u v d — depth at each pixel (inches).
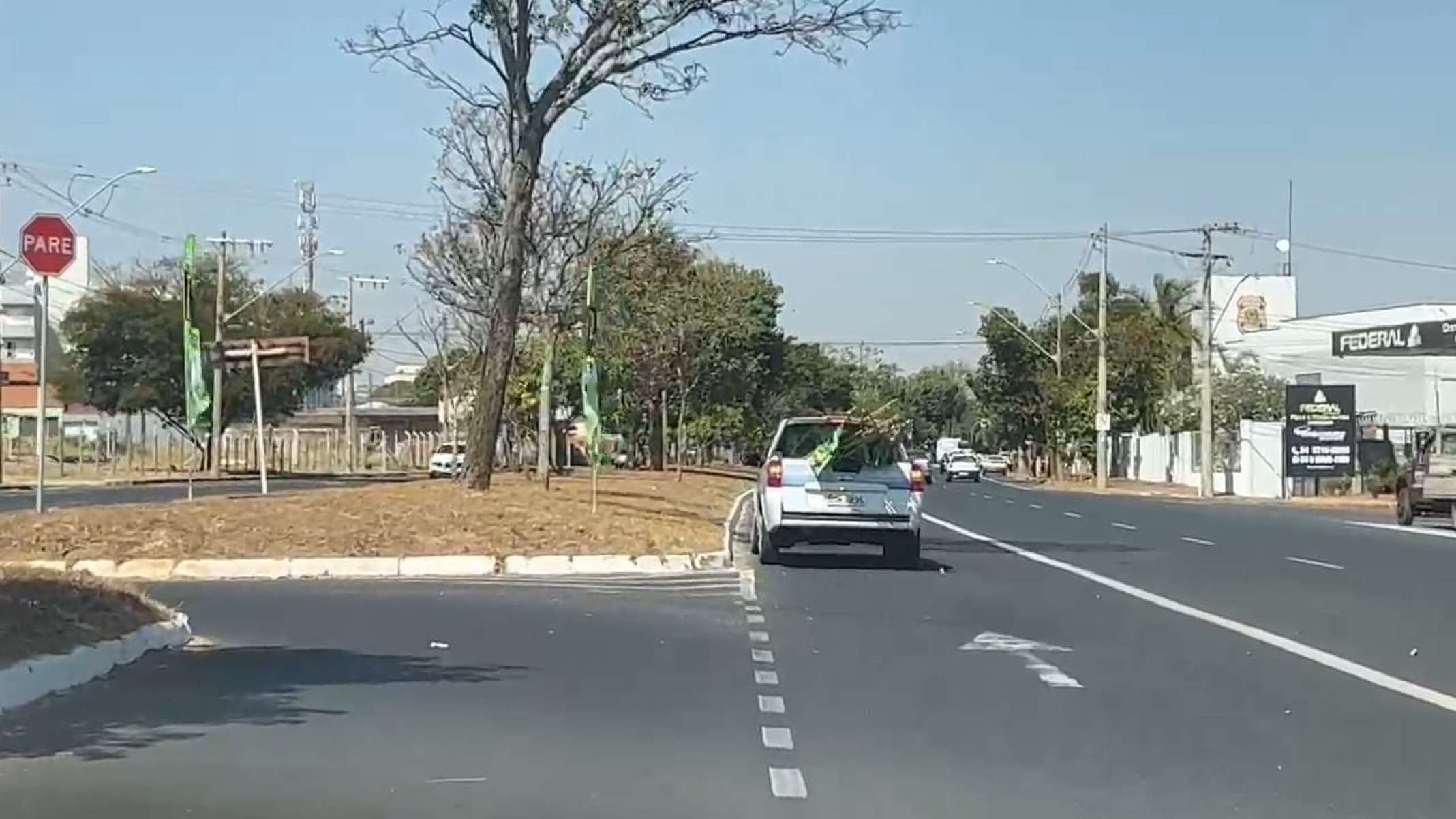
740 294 2664.9
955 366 6235.2
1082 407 3154.5
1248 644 597.3
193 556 833.5
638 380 2130.9
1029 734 413.1
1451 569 951.6
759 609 696.4
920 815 324.2
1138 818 325.1
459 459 2182.6
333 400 4933.6
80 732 398.6
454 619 641.0
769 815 322.3
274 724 413.4
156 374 2481.5
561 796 337.4
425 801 330.6
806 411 3663.9
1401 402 3166.8
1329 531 1393.9
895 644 583.2
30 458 2842.0
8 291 3622.0
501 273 1031.6
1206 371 2377.0
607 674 502.3
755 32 996.6
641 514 1087.6
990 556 1030.4
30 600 506.3
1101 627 645.3
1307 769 374.6
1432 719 443.2
